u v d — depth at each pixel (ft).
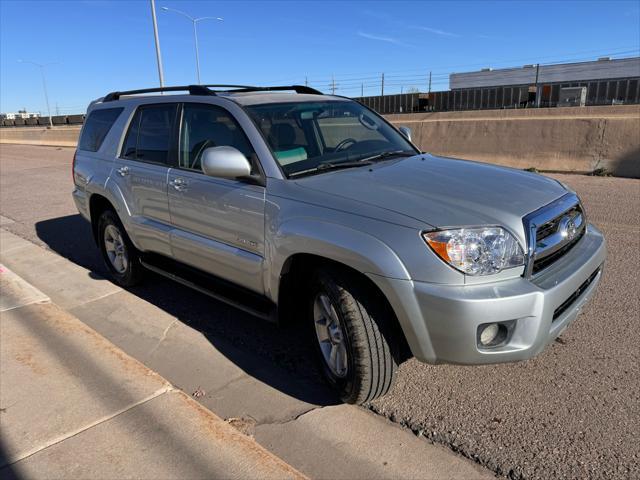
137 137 15.97
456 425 9.82
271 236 10.95
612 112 55.06
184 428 9.67
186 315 15.31
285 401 10.85
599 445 9.10
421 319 8.86
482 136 41.04
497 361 8.90
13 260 21.17
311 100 14.02
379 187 10.39
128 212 15.92
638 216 23.77
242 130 12.19
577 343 12.51
